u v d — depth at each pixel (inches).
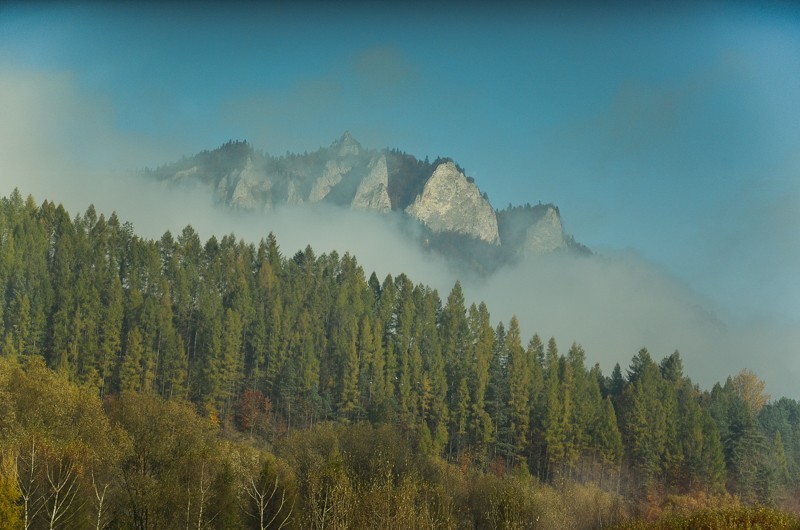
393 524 4333.2
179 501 3949.3
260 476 4104.3
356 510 4379.9
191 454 4675.2
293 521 3919.8
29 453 3646.7
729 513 4544.8
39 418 4842.5
